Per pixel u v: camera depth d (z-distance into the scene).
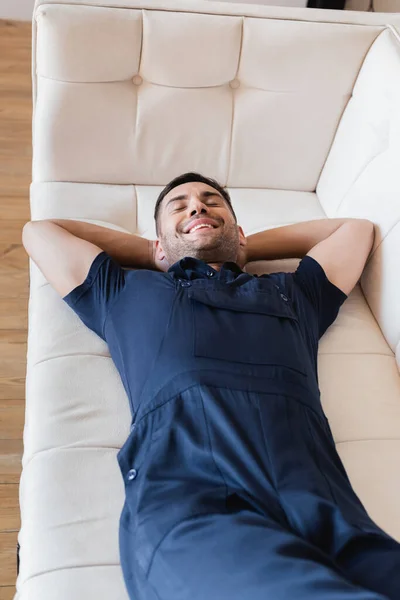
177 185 1.57
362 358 1.43
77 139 1.68
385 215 1.52
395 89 1.56
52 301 1.44
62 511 1.14
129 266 1.55
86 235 1.51
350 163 1.70
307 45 1.66
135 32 1.60
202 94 1.69
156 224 1.57
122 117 1.68
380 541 0.99
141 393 1.20
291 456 1.11
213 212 1.49
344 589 0.82
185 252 1.46
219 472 1.08
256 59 1.67
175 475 1.09
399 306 1.43
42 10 1.55
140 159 1.73
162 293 1.30
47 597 1.03
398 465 1.26
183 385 1.16
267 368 1.21
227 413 1.14
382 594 0.86
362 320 1.51
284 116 1.74
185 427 1.13
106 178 1.74
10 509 1.53
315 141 1.78
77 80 1.62
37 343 1.38
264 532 0.94
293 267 1.60
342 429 1.31
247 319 1.27
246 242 1.59
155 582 0.95
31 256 1.44
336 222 1.60
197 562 0.92
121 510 1.15
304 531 1.01
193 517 0.99
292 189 1.84
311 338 1.37
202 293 1.29
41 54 1.60
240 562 0.90
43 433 1.24
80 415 1.27
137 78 1.68
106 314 1.34
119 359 1.29
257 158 1.78
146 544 0.99
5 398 1.72
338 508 1.02
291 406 1.18
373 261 1.54
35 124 1.69
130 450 1.15
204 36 1.62
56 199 1.67
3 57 2.80
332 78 1.71
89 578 1.06
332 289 1.46
